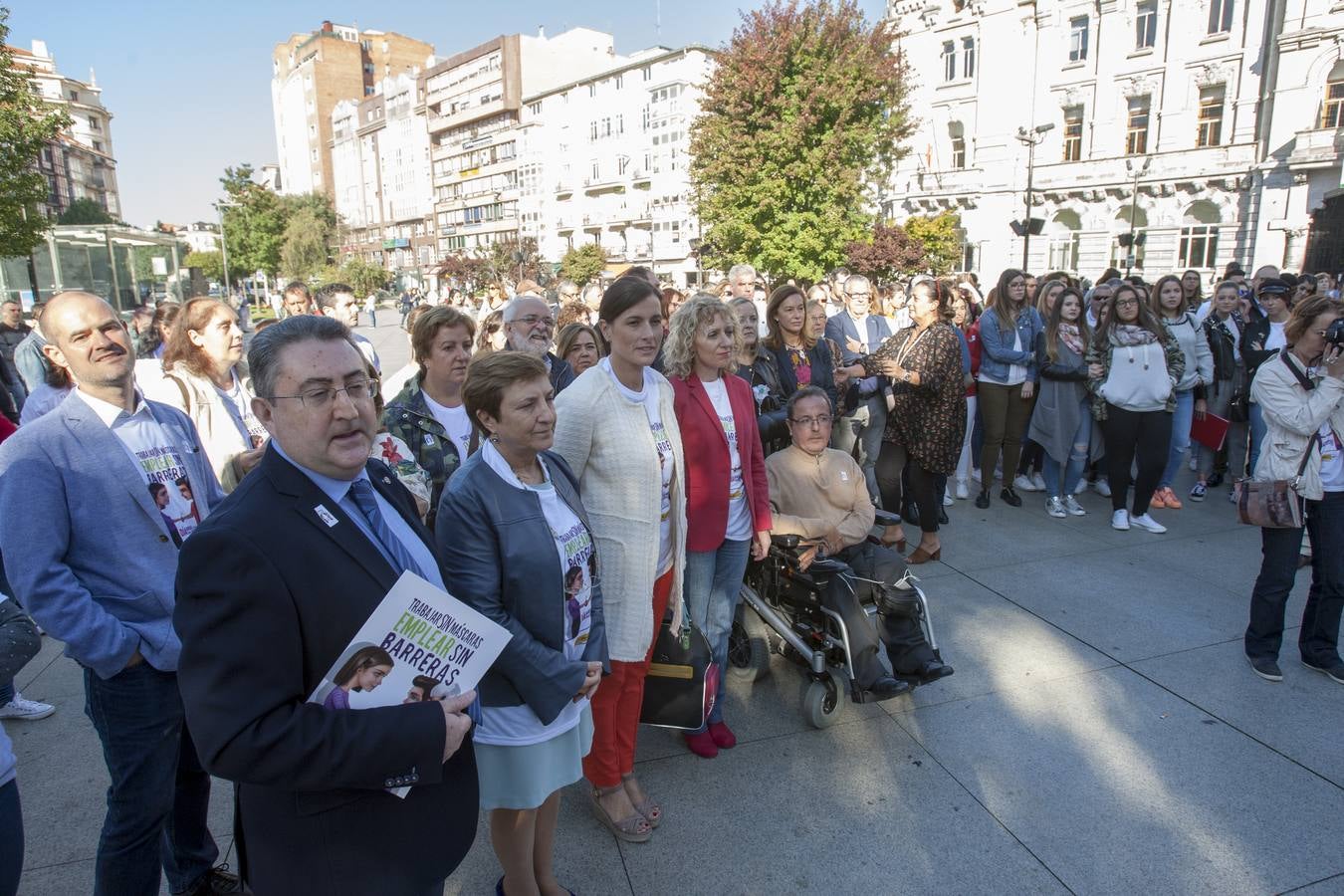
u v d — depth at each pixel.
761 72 22.20
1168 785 2.97
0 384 6.10
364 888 1.48
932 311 4.94
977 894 2.47
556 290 8.86
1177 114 27.23
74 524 2.08
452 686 1.59
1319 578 3.66
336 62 100.06
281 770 1.32
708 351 3.03
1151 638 4.10
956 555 5.32
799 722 3.45
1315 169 23.88
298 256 57.22
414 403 3.04
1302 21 23.94
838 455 3.81
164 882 2.66
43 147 13.03
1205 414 6.18
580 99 56.81
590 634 2.29
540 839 2.32
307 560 1.40
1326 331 3.34
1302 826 2.74
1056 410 5.91
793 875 2.56
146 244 17.61
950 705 3.54
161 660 2.09
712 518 3.07
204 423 2.93
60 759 3.23
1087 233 29.89
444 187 78.25
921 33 33.16
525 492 2.11
